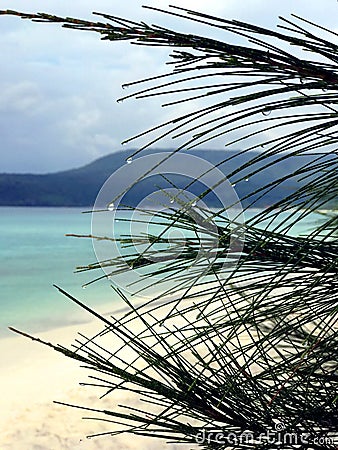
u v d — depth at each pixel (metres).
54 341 11.05
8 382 7.73
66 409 6.22
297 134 1.56
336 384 2.05
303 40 1.63
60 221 74.69
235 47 1.59
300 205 1.61
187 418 5.05
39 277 22.22
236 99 1.55
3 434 5.54
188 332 7.75
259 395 2.10
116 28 1.56
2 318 14.11
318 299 1.82
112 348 8.80
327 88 1.62
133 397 6.35
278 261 1.94
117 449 5.00
